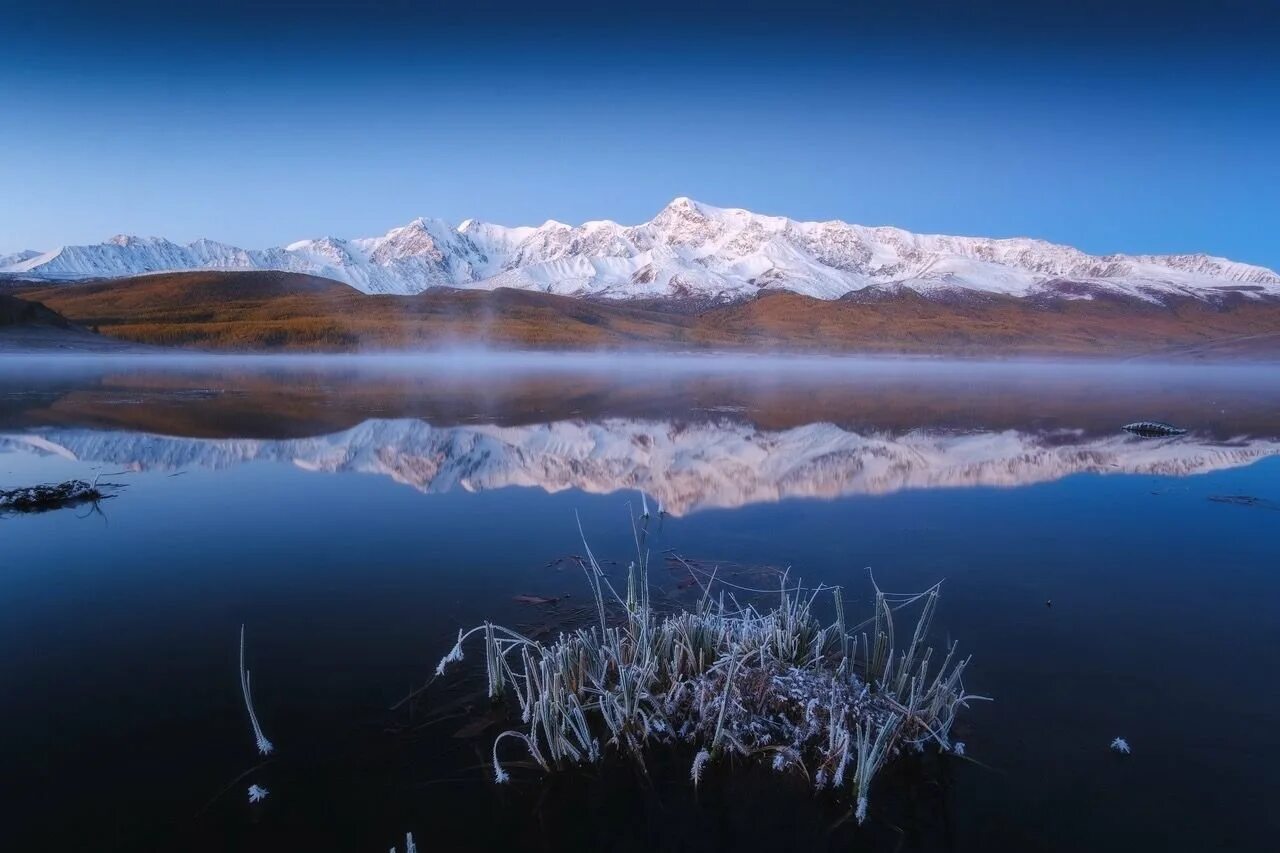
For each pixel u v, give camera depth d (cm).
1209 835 361
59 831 354
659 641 506
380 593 652
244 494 1045
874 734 422
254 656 529
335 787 390
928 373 5456
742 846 355
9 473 1166
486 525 883
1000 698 479
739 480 1182
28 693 473
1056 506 1013
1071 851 351
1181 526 904
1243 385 4009
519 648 543
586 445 1538
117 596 643
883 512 968
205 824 361
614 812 378
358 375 4175
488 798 385
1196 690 491
